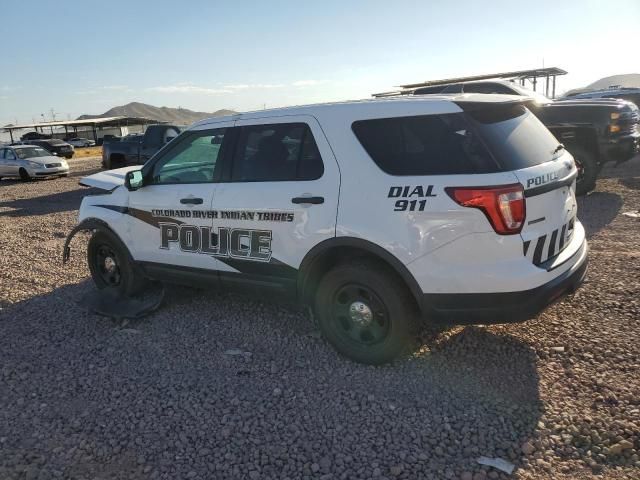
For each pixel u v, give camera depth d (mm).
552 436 3064
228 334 4680
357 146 3807
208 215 4535
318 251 3928
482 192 3301
